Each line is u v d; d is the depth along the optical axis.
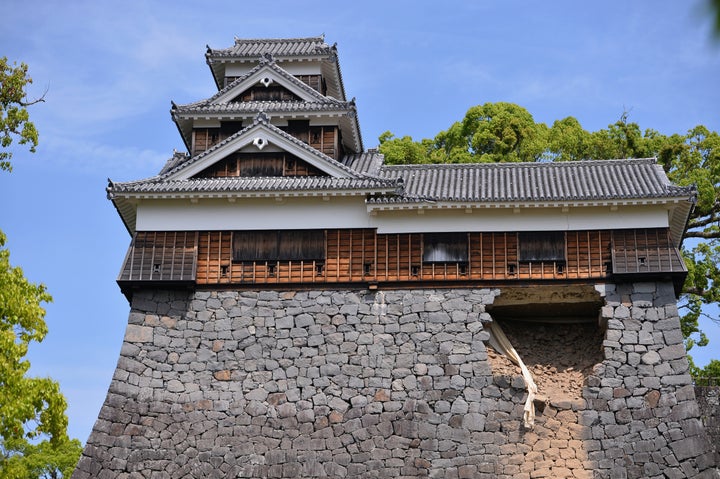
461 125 51.81
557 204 34.16
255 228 35.34
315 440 32.94
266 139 36.38
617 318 33.56
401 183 34.66
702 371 45.34
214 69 43.00
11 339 27.45
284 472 32.62
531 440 32.44
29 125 34.56
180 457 32.84
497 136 49.62
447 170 37.84
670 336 33.12
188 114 38.41
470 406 32.94
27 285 29.11
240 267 35.16
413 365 33.59
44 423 27.75
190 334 34.47
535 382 33.84
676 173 47.12
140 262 35.12
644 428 32.19
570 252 34.34
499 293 34.25
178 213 35.66
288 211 35.47
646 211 34.44
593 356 34.72
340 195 35.03
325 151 38.31
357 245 35.09
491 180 36.47
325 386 33.56
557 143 50.06
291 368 33.88
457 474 32.22
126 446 32.91
